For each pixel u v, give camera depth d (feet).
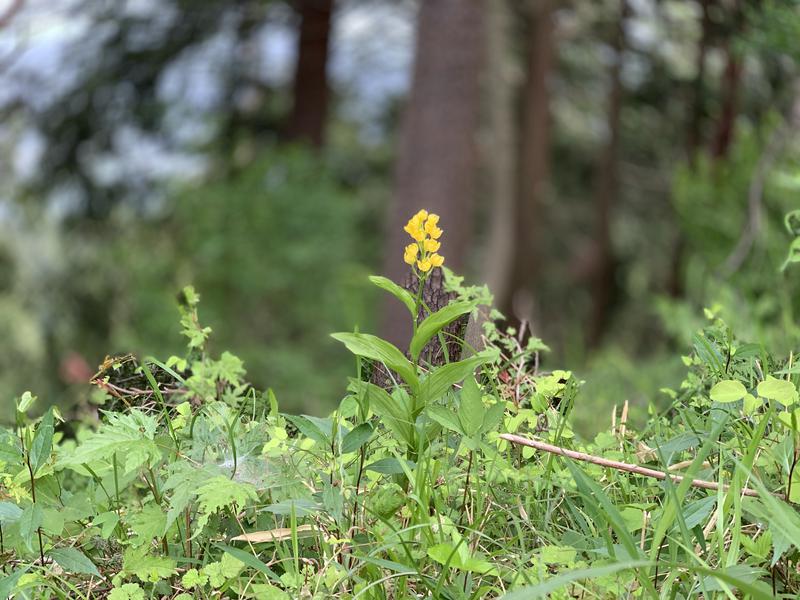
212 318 49.03
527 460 7.04
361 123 70.74
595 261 73.00
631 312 75.72
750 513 6.04
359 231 63.21
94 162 53.93
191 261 51.65
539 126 64.64
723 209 25.98
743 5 26.96
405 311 40.98
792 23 21.65
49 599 6.03
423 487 5.91
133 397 7.58
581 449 7.34
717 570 5.57
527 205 65.10
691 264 26.91
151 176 55.06
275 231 51.57
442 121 43.21
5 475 6.40
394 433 6.54
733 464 6.54
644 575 5.27
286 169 54.19
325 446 6.56
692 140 57.82
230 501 5.69
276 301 50.72
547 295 80.43
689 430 7.16
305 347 49.78
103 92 52.90
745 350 7.37
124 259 51.01
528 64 64.44
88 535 6.46
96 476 6.80
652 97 61.41
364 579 6.06
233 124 59.88
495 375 7.57
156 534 6.02
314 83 61.46
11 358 46.03
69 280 49.65
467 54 43.34
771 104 29.86
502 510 6.50
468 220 43.91
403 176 43.83
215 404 6.88
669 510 5.49
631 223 77.30
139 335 46.57
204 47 55.42
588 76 70.54
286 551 6.11
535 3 62.54
